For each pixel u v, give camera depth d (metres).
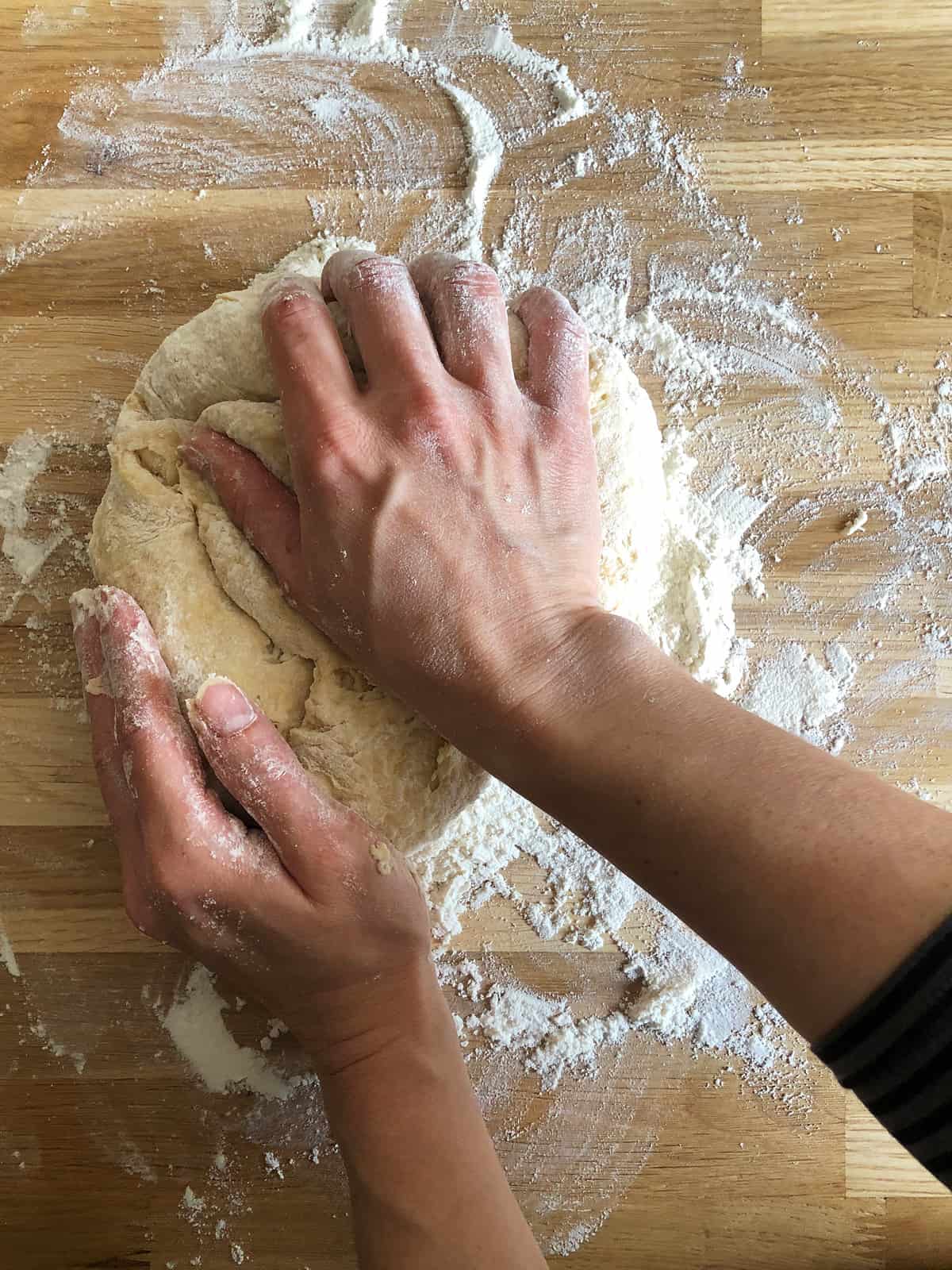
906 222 1.08
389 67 1.08
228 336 0.92
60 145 1.07
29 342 1.06
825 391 1.08
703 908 0.55
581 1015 1.05
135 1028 1.04
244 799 0.76
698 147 1.08
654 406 1.08
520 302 0.91
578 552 0.78
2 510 1.05
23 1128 1.03
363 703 0.87
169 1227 1.03
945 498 1.07
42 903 1.04
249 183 1.08
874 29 1.07
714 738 0.60
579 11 1.08
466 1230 0.74
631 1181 1.04
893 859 0.49
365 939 0.79
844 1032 0.48
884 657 1.06
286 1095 1.03
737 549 1.07
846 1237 1.02
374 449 0.75
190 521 0.90
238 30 1.08
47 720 1.04
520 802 1.04
